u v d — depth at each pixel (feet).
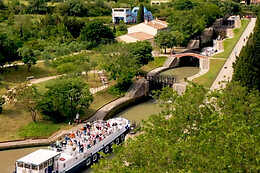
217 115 157.99
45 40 486.38
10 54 368.68
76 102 289.33
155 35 511.40
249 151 119.44
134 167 130.82
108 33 504.43
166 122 165.89
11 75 358.43
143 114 326.65
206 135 133.49
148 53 405.39
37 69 385.29
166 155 127.13
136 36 512.22
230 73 386.11
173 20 590.55
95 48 465.47
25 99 274.36
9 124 268.00
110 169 129.80
